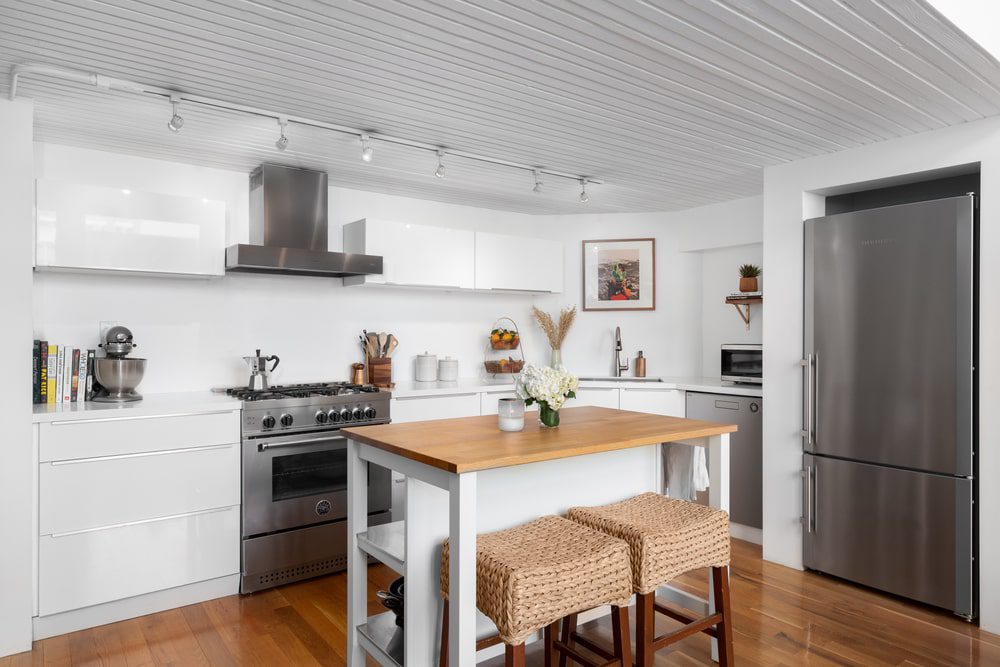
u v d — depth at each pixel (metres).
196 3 1.99
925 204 3.16
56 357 3.25
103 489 3.01
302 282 4.34
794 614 3.12
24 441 2.79
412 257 4.38
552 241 5.15
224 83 2.64
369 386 4.13
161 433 3.16
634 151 3.64
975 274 3.07
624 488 2.97
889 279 3.30
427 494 2.32
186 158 3.76
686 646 2.83
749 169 4.03
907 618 3.09
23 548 2.79
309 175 4.02
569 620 2.60
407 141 3.44
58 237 3.14
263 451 3.44
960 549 3.05
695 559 2.40
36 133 3.29
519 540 2.28
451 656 2.00
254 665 2.66
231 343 4.06
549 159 3.82
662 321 5.38
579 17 2.09
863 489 3.42
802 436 3.70
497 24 2.13
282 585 3.53
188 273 3.54
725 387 4.36
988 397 2.97
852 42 2.26
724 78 2.59
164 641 2.87
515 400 2.59
